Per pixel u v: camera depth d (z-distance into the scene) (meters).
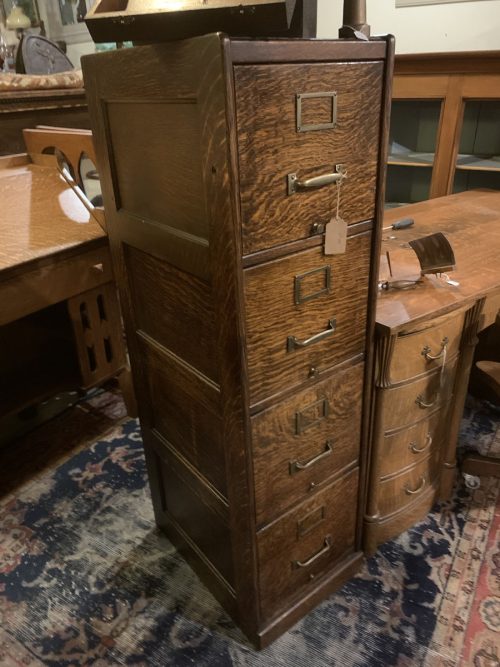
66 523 1.72
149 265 1.15
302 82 0.82
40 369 2.11
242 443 1.04
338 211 0.97
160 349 1.23
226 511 1.20
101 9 0.96
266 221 0.87
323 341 1.09
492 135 2.34
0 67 3.04
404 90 2.26
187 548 1.51
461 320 1.41
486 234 1.80
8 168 1.97
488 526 1.65
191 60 0.77
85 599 1.47
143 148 1.00
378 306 1.28
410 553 1.57
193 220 0.93
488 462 1.78
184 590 1.49
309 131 0.86
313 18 0.94
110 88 1.00
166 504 1.58
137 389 1.42
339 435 1.25
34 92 2.27
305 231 0.94
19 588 1.50
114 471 1.94
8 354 2.14
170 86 0.84
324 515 1.32
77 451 2.05
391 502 1.54
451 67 2.10
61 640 1.36
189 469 1.31
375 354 1.25
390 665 1.27
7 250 1.63
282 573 1.29
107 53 0.96
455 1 2.35
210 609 1.43
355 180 0.97
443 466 1.68
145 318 1.26
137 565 1.57
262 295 0.93
